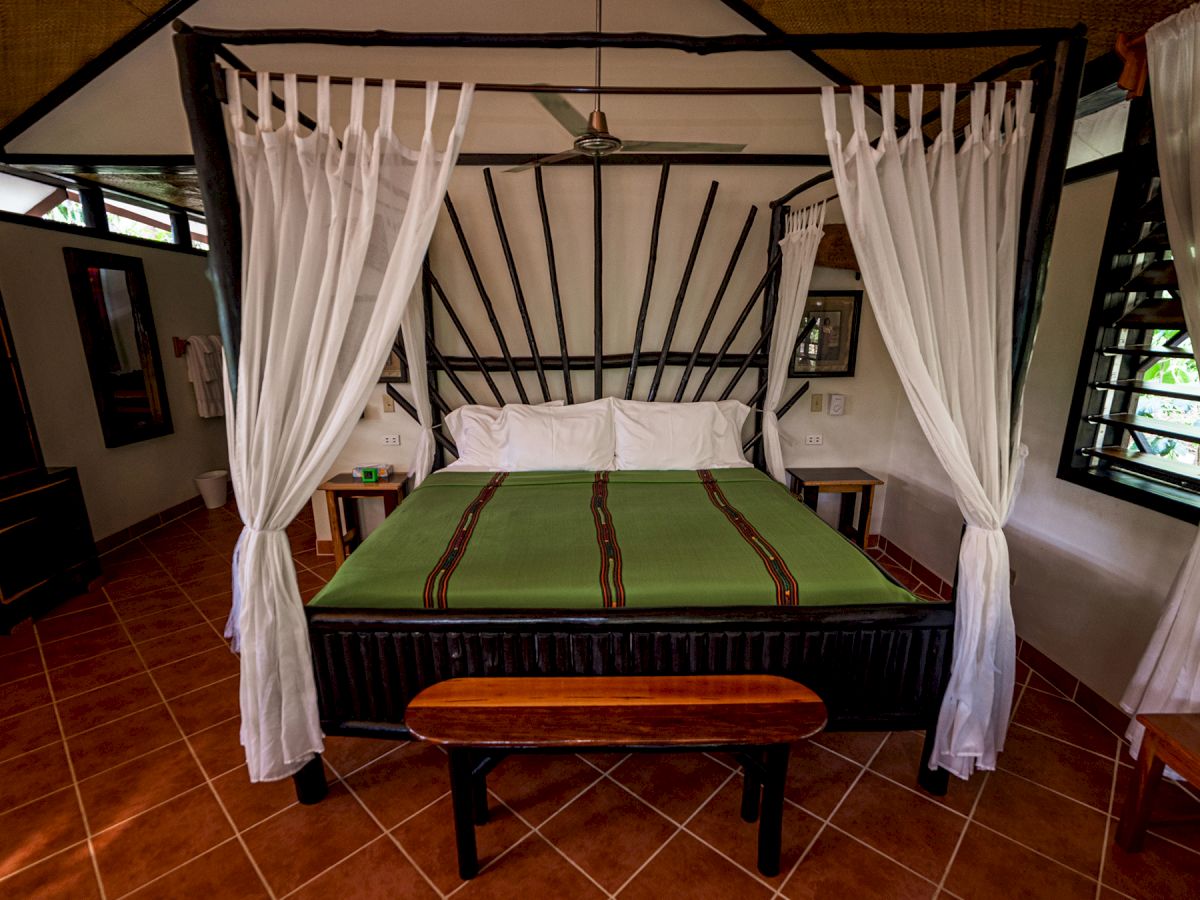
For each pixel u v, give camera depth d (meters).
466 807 1.58
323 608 1.83
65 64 2.93
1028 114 1.59
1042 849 1.72
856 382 3.65
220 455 5.20
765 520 2.49
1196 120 1.54
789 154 3.27
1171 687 1.83
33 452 3.04
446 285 3.37
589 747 1.50
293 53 2.98
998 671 1.83
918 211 1.63
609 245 3.35
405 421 3.56
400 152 1.65
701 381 3.57
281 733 1.77
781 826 1.70
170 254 4.61
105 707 2.35
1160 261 2.10
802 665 1.89
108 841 1.76
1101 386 2.27
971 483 1.71
